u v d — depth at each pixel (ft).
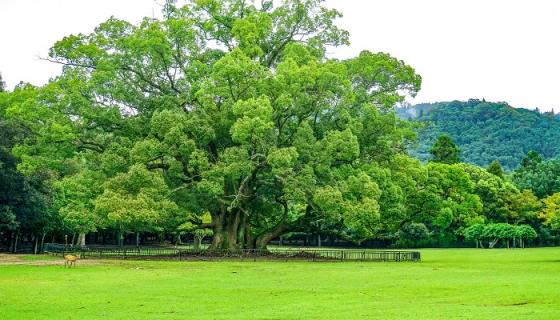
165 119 150.41
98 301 68.69
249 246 171.01
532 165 382.42
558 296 73.41
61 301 68.59
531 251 239.71
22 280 93.35
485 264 143.95
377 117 164.55
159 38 156.66
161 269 118.01
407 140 183.62
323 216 162.09
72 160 201.57
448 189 185.16
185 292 78.23
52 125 149.28
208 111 157.28
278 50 180.96
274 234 172.55
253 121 139.95
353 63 175.73
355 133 160.15
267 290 81.05
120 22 167.94
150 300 69.77
